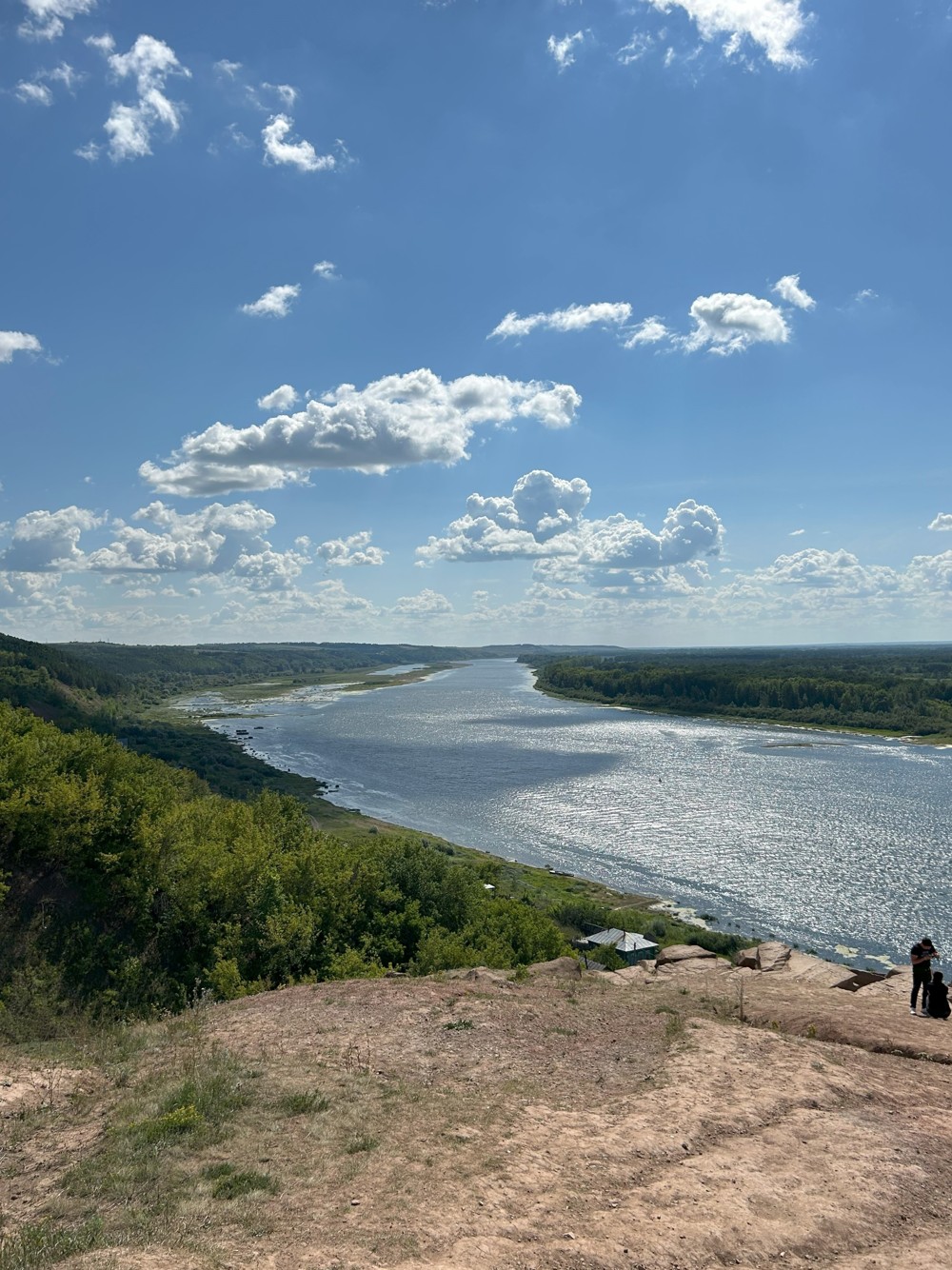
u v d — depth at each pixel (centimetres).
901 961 5119
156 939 3966
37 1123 1296
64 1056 1669
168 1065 1580
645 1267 891
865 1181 1084
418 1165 1129
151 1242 912
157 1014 2788
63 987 3173
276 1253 895
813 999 2111
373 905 4803
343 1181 1081
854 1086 1424
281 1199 1034
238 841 4834
